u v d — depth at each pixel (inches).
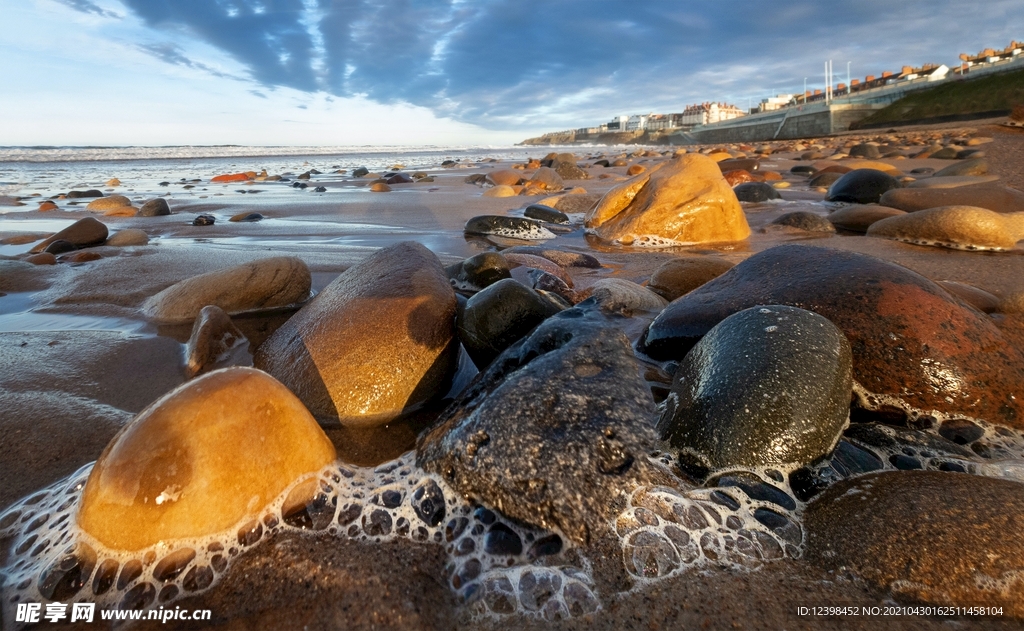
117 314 143.5
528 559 60.8
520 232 264.1
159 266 187.3
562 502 64.1
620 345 88.0
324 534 63.9
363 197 444.5
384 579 57.6
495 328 102.2
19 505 67.6
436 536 64.5
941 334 81.6
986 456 73.5
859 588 54.1
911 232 220.7
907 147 880.3
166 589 56.0
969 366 79.7
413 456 79.3
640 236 243.8
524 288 106.0
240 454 63.0
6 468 74.2
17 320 139.3
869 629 50.1
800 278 96.3
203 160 1311.5
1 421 84.4
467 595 57.2
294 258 154.0
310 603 54.6
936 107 1563.7
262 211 354.3
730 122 2568.9
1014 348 83.7
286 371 99.4
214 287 142.0
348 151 2165.4
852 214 261.0
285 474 66.1
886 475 65.7
